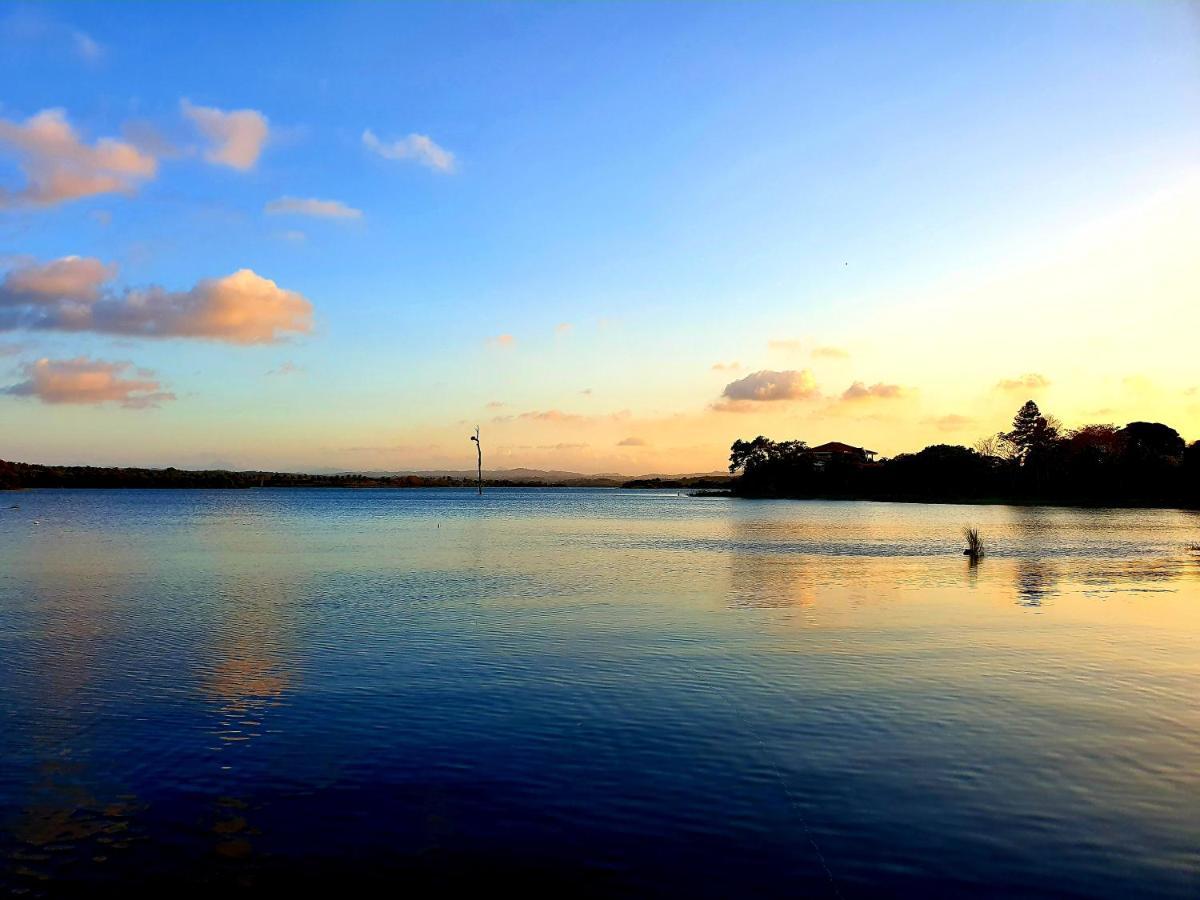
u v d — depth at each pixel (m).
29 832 9.91
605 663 18.14
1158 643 20.28
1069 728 13.56
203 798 10.83
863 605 26.58
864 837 9.71
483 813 10.34
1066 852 9.37
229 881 8.80
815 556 44.56
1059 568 38.03
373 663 18.16
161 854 9.38
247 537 60.25
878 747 12.68
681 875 8.88
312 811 10.41
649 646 19.97
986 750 12.55
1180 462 123.56
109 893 8.60
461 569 38.00
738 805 10.56
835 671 17.39
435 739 13.05
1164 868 9.02
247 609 25.83
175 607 26.25
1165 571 36.62
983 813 10.34
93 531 66.62
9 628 22.45
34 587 31.38
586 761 12.07
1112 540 56.34
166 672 17.39
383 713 14.41
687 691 15.82
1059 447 140.50
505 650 19.52
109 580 33.59
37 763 12.06
